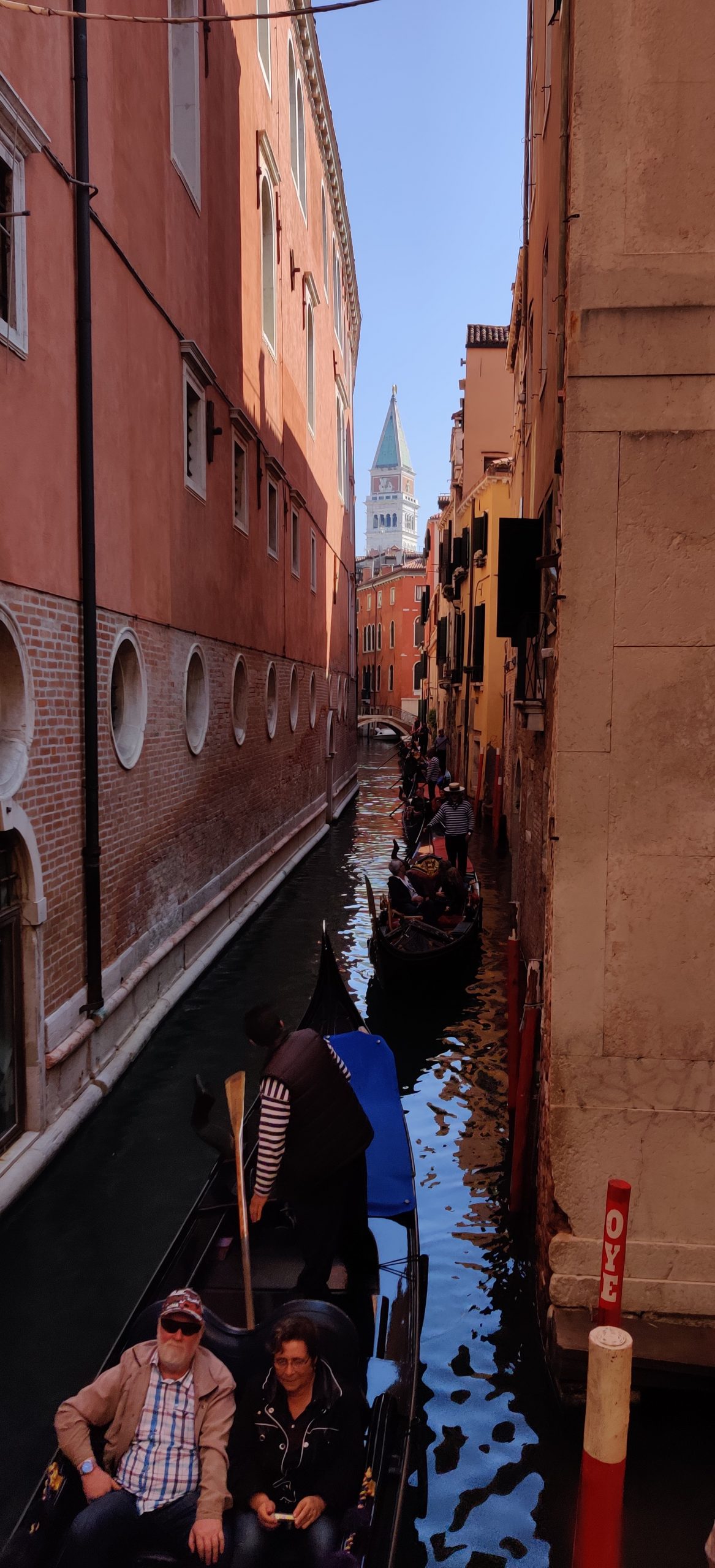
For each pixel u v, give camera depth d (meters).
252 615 14.82
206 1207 4.92
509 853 19.45
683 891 4.37
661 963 4.39
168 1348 3.37
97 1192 6.35
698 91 4.14
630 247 4.19
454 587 31.06
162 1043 8.87
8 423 6.08
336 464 27.84
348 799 29.11
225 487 12.90
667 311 4.18
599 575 4.30
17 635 6.23
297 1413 3.33
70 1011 7.11
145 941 9.23
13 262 6.15
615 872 4.39
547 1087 4.74
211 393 11.95
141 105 8.95
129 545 8.70
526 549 7.59
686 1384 4.37
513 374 19.72
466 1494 4.05
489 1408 4.55
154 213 9.41
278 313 17.12
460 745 30.86
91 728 7.44
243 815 14.17
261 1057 8.61
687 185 4.16
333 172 24.88
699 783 4.34
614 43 4.14
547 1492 4.08
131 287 8.65
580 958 4.42
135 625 8.90
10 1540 3.03
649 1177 4.44
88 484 7.34
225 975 11.08
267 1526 3.20
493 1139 7.39
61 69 6.89
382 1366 4.09
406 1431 3.75
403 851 20.08
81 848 7.41
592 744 4.36
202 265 11.46
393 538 179.38
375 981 11.11
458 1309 5.31
